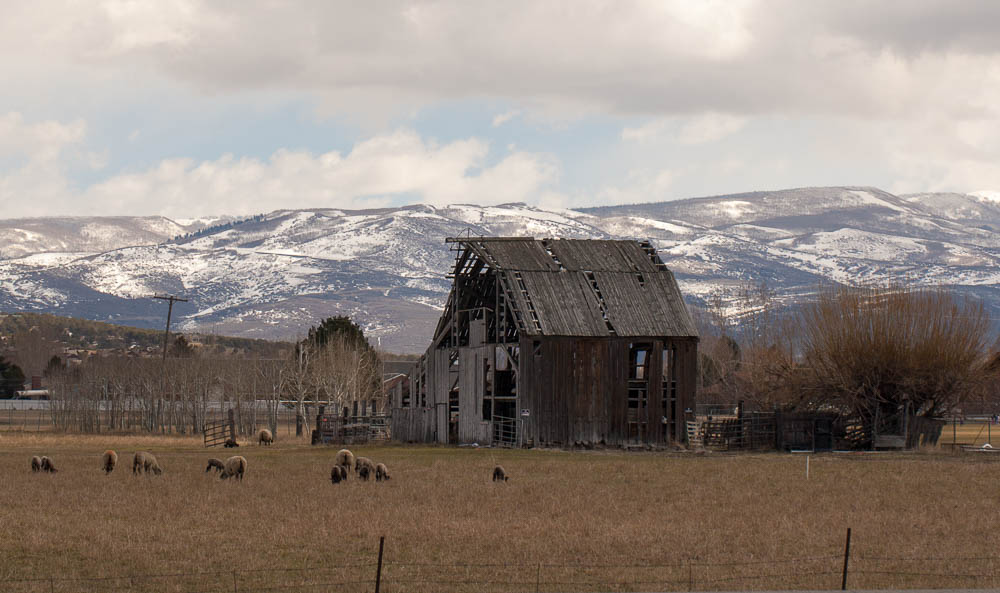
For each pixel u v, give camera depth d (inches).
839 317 4013.3
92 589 1348.4
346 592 1325.0
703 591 1337.4
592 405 3690.9
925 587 1387.8
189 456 3245.6
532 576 1414.9
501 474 2516.0
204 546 1603.1
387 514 1914.4
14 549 1574.8
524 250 3937.0
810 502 2155.5
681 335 3786.9
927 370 3853.3
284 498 2121.1
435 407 4062.5
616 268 3951.8
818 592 1290.6
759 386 4697.3
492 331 3954.2
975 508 2085.4
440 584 1365.7
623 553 1571.1
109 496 2143.2
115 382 6181.1
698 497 2222.0
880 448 3740.2
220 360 6781.5
